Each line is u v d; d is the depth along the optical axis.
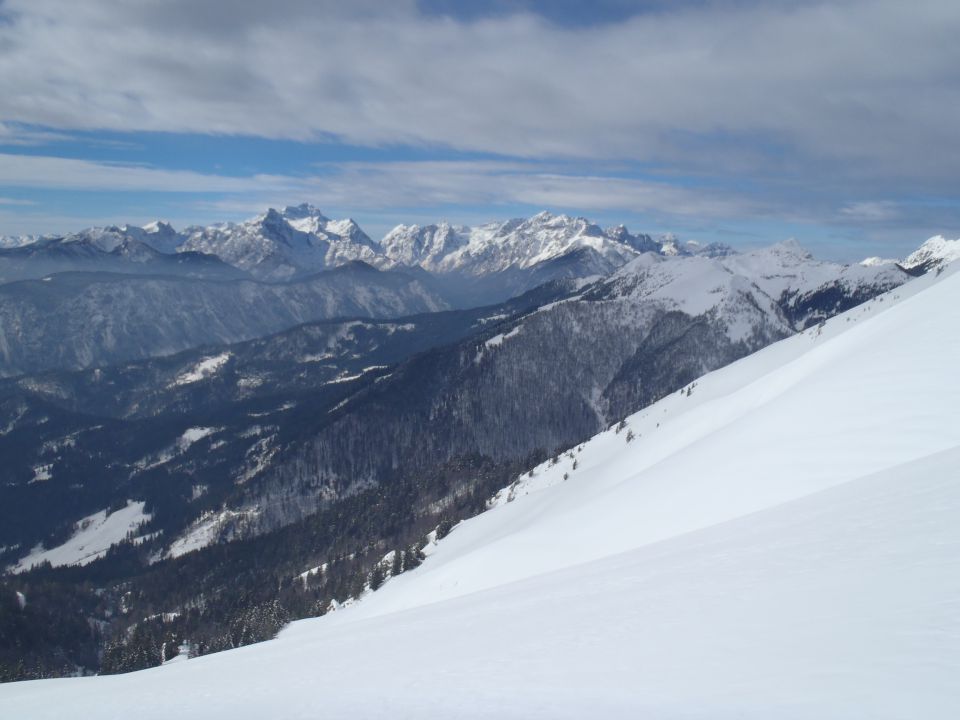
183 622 133.12
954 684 10.02
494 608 29.83
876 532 21.33
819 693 10.79
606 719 12.16
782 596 17.44
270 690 22.73
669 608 19.61
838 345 91.69
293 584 145.88
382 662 22.78
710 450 55.97
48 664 113.38
